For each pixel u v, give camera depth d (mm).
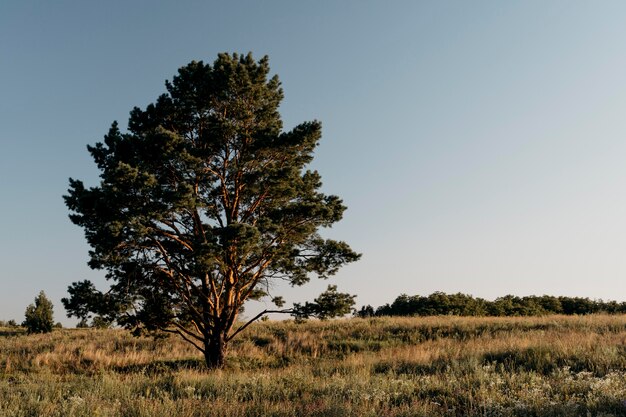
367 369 17078
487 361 16594
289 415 9711
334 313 23156
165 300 23422
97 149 23531
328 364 20016
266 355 28203
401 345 29500
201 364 24500
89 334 38656
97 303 21297
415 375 15148
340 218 24469
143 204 21203
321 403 10305
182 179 23406
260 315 23844
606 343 17172
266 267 24391
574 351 15742
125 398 11539
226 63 24125
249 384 14234
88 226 21812
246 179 23469
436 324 33969
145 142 22266
